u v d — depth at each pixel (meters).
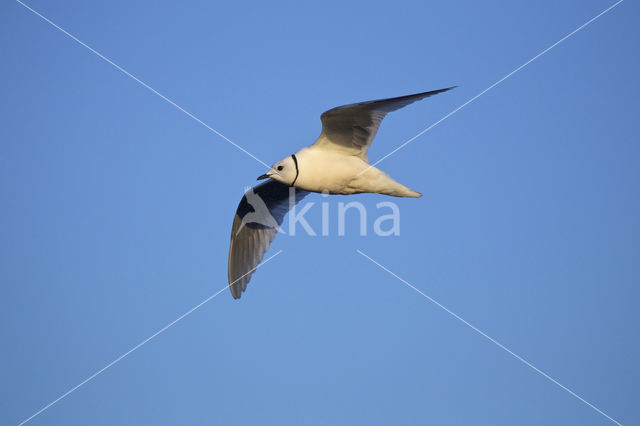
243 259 13.77
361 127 10.78
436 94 9.91
